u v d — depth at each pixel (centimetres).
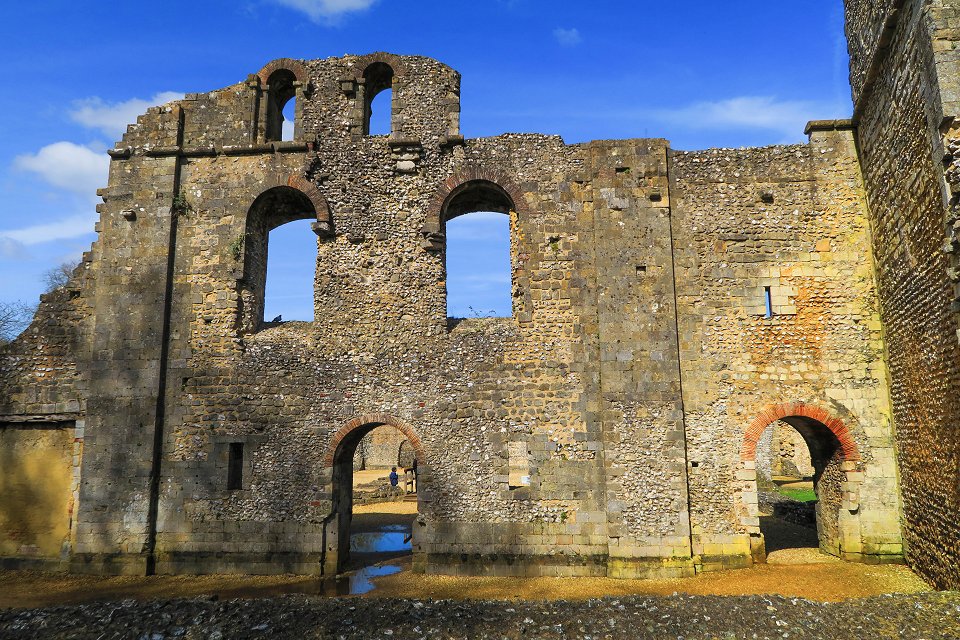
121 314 1656
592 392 1514
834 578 1295
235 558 1534
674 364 1493
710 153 1605
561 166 1631
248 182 1714
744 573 1377
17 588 1445
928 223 1156
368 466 4169
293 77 1838
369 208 1683
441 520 1502
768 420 1475
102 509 1564
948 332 1102
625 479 1454
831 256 1527
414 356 1596
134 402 1606
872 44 1354
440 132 1700
